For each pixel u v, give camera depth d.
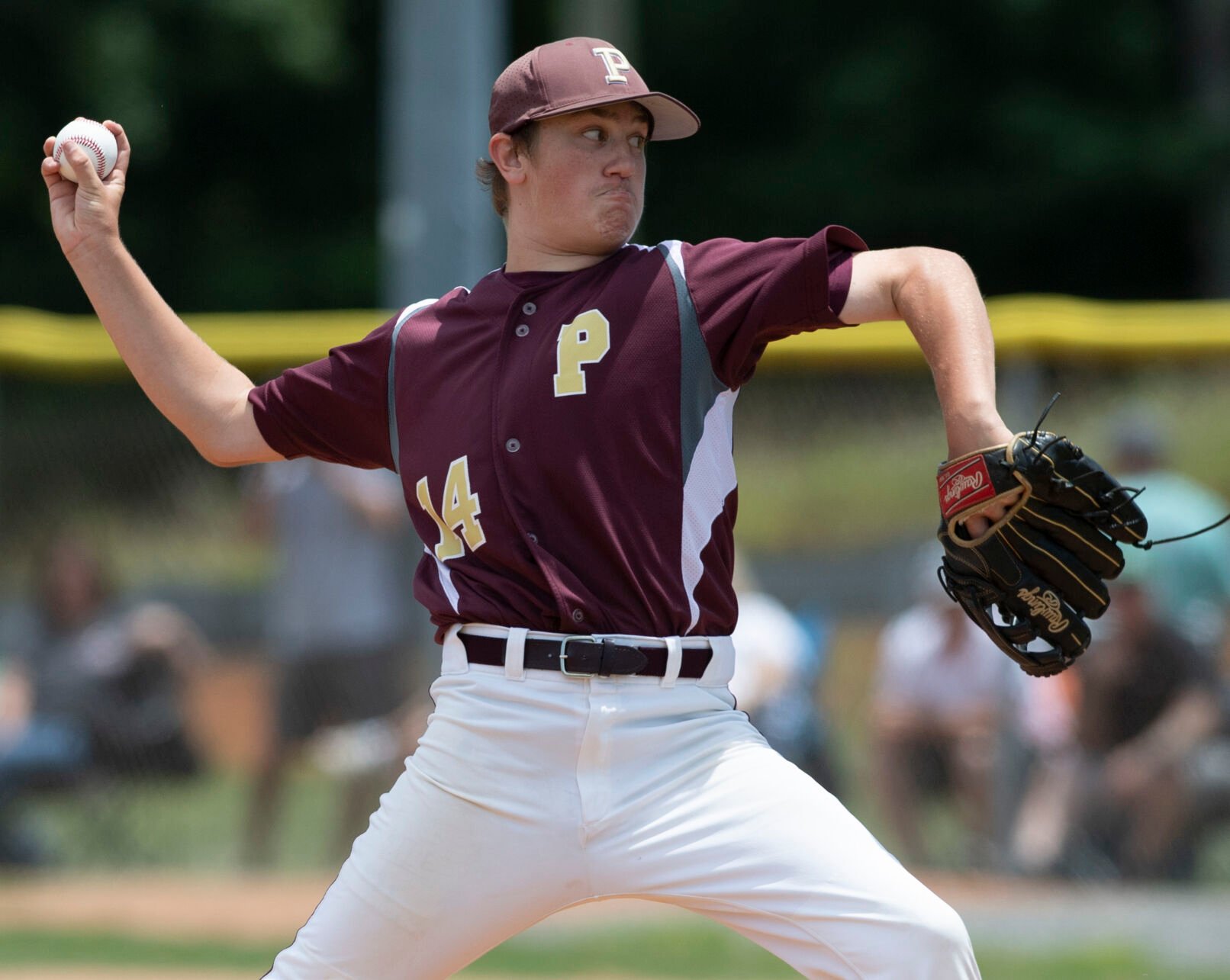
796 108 78.94
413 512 10.80
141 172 74.69
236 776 29.03
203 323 26.67
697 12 78.00
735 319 9.91
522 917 10.09
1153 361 25.62
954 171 75.94
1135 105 76.06
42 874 27.28
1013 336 25.02
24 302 69.69
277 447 11.17
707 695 10.05
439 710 10.27
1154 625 24.12
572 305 10.13
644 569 9.86
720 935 22.47
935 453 32.81
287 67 71.00
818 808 9.67
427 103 25.08
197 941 22.75
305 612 26.66
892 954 9.30
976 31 75.88
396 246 25.31
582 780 9.80
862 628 32.34
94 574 28.64
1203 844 24.05
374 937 10.12
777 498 34.09
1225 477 28.48
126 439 29.39
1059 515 9.51
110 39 67.19
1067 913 22.78
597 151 10.22
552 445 9.89
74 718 27.78
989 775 24.66
